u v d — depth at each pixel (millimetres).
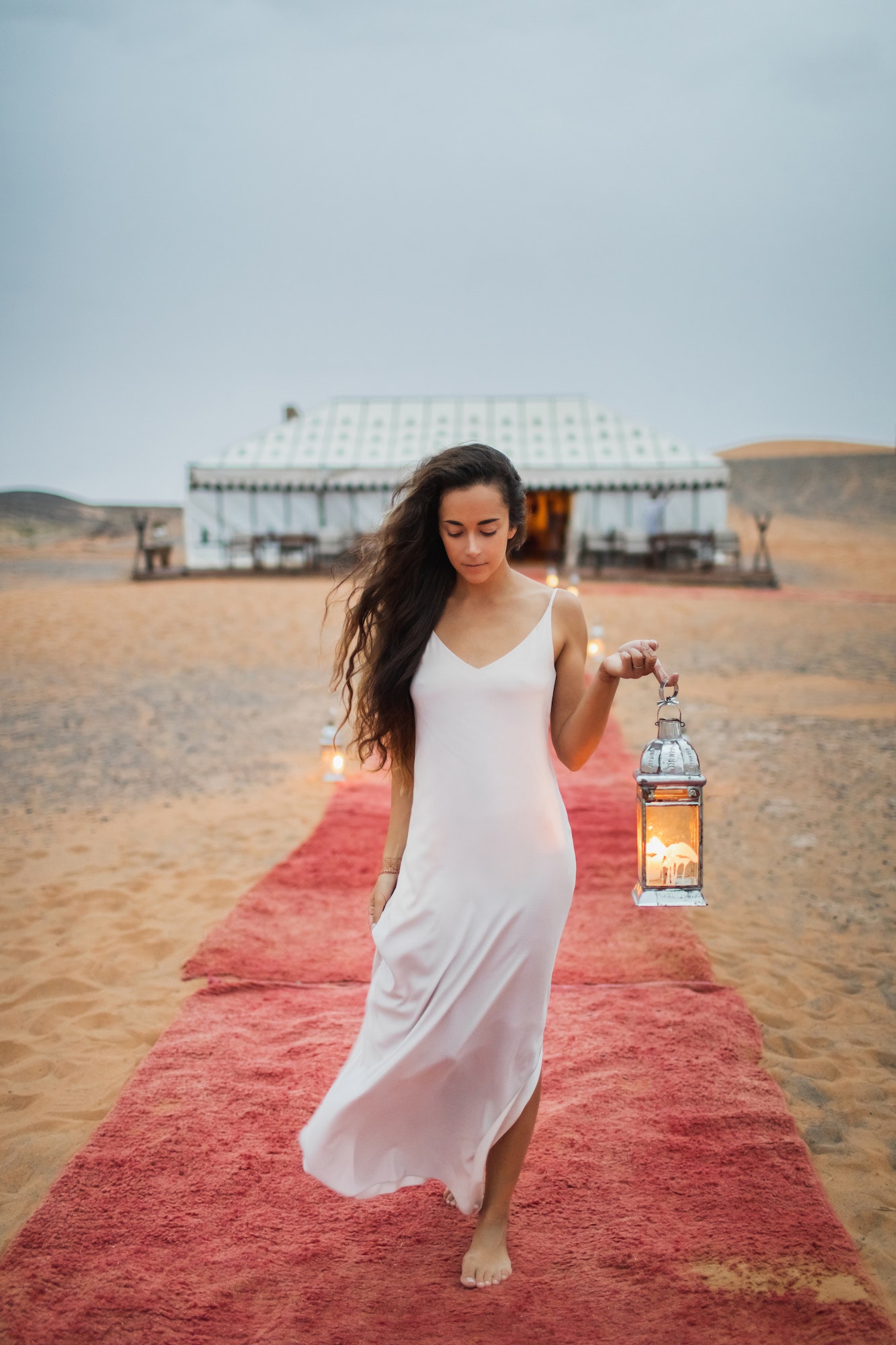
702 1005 3779
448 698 2277
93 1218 2562
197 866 5688
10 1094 3299
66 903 5121
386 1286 2330
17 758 8398
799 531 34000
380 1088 2227
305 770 8008
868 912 4906
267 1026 3645
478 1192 2379
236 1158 2834
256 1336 2172
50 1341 2150
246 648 13766
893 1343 2109
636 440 24406
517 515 2301
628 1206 2607
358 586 2469
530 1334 2160
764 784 7281
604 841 5754
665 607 17562
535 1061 2334
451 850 2250
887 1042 3633
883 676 12000
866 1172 2854
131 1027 3742
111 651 13445
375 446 24375
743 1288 2285
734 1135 2930
